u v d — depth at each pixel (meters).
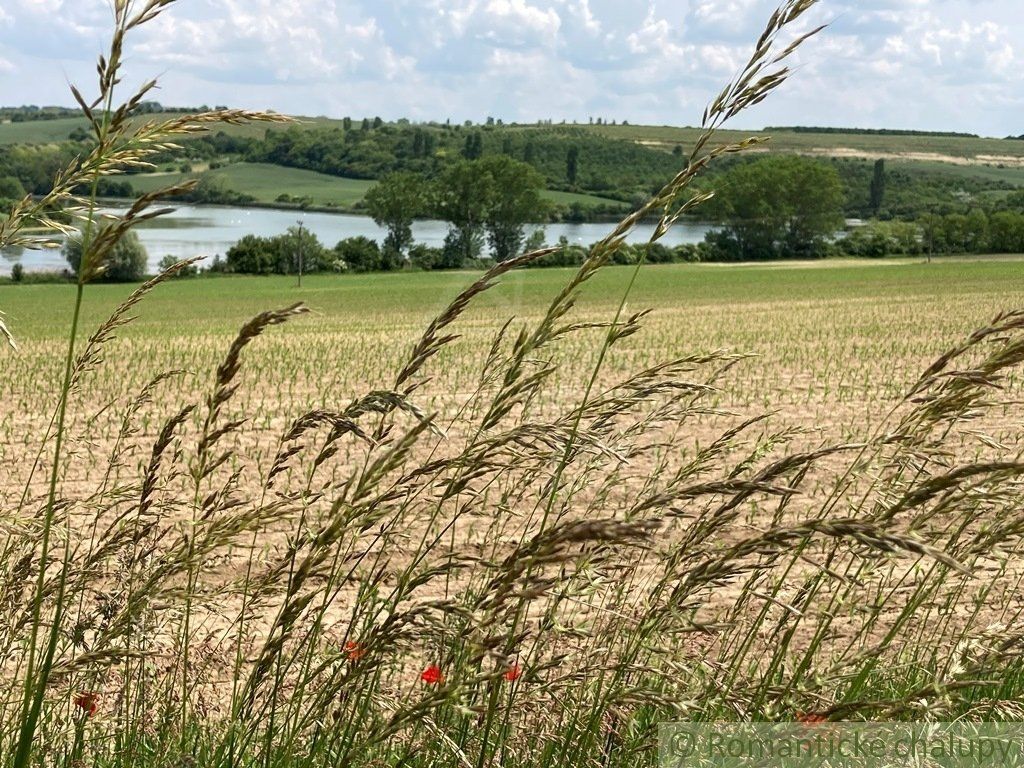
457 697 2.03
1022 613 4.66
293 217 140.88
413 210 112.06
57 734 2.75
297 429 2.36
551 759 2.61
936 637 3.88
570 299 2.35
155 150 1.92
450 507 7.92
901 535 1.70
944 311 46.34
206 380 20.31
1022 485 2.66
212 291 79.31
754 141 2.31
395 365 23.53
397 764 2.46
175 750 2.78
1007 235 122.31
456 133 194.62
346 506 2.20
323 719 2.55
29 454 11.80
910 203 160.62
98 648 2.35
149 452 11.75
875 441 2.65
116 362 24.88
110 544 2.81
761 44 2.27
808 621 4.60
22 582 2.86
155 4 1.85
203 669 3.19
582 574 2.42
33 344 30.72
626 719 2.57
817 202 119.38
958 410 2.68
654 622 2.47
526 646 2.88
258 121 2.00
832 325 38.53
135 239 86.38
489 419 2.36
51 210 1.96
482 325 34.62
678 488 2.77
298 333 35.91
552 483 3.00
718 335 34.06
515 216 111.75
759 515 8.12
